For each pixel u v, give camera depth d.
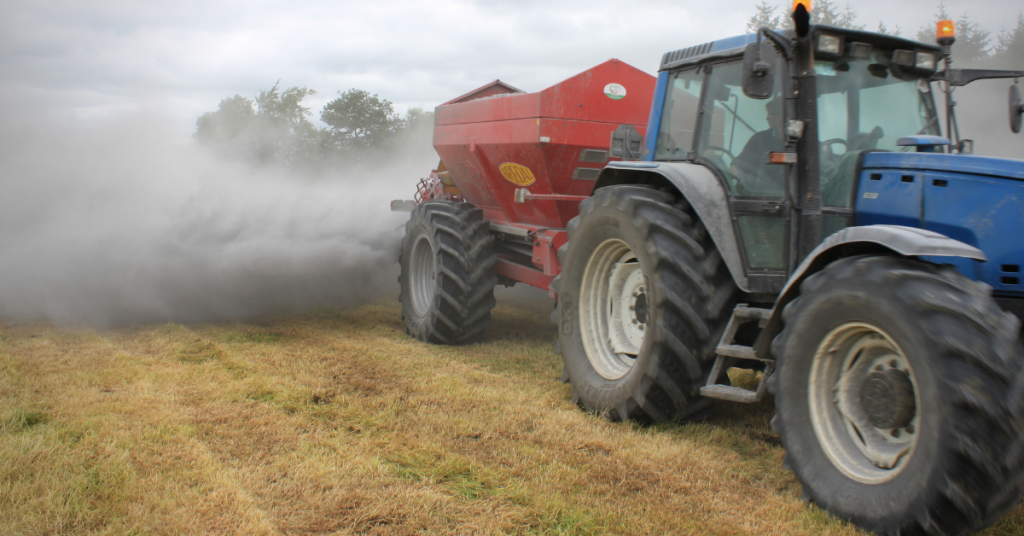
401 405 4.04
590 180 5.61
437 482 2.96
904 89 3.60
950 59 3.69
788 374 2.87
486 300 6.03
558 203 5.49
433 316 5.87
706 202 3.61
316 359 5.14
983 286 2.42
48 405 3.85
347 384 4.47
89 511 2.57
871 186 3.27
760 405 4.10
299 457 3.19
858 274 2.60
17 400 3.91
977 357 2.18
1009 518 2.56
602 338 4.21
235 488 2.81
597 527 2.55
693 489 2.91
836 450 2.72
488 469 3.08
